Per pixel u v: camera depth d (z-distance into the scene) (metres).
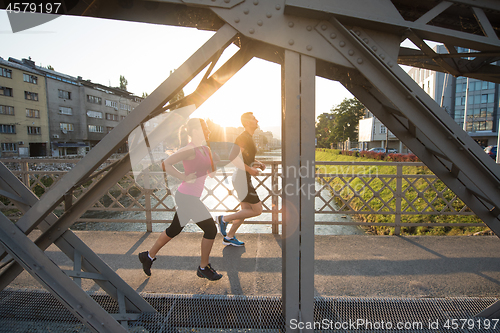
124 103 55.28
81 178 1.32
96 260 1.70
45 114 38.97
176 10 1.44
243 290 2.06
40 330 1.68
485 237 3.27
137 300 1.75
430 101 1.34
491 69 1.94
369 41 1.37
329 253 2.79
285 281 1.51
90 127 46.16
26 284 2.12
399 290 2.07
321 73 1.74
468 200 1.81
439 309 1.80
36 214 1.35
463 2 1.30
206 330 1.65
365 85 1.87
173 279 2.24
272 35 1.32
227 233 3.07
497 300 1.83
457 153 1.34
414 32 1.33
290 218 1.44
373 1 1.29
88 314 1.43
